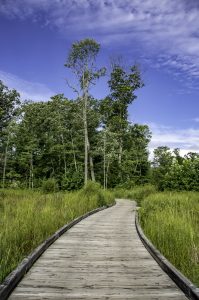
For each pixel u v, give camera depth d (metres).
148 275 6.70
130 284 6.09
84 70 47.38
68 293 5.54
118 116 56.97
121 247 9.64
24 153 58.38
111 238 11.16
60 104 57.97
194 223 11.82
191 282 5.65
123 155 61.75
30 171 58.28
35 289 5.71
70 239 10.83
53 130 59.97
